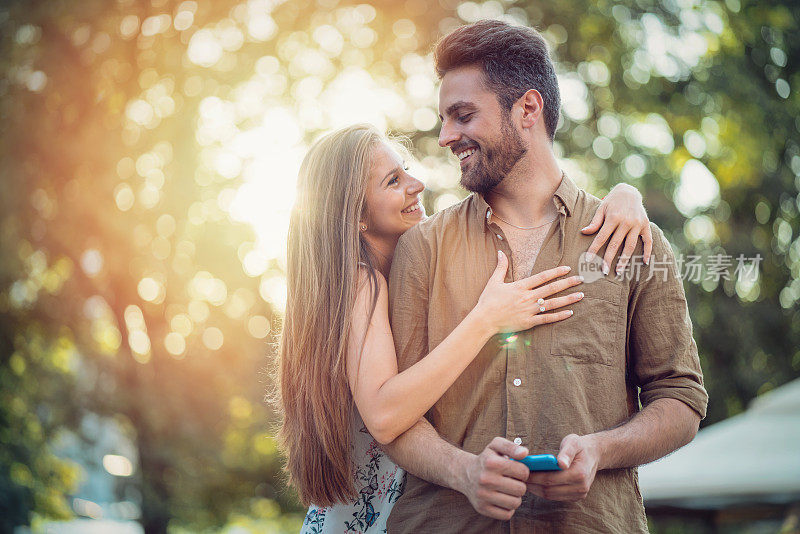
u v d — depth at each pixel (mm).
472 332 2025
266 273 8883
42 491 10547
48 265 8945
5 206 8406
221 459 9164
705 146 10234
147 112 8945
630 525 2041
